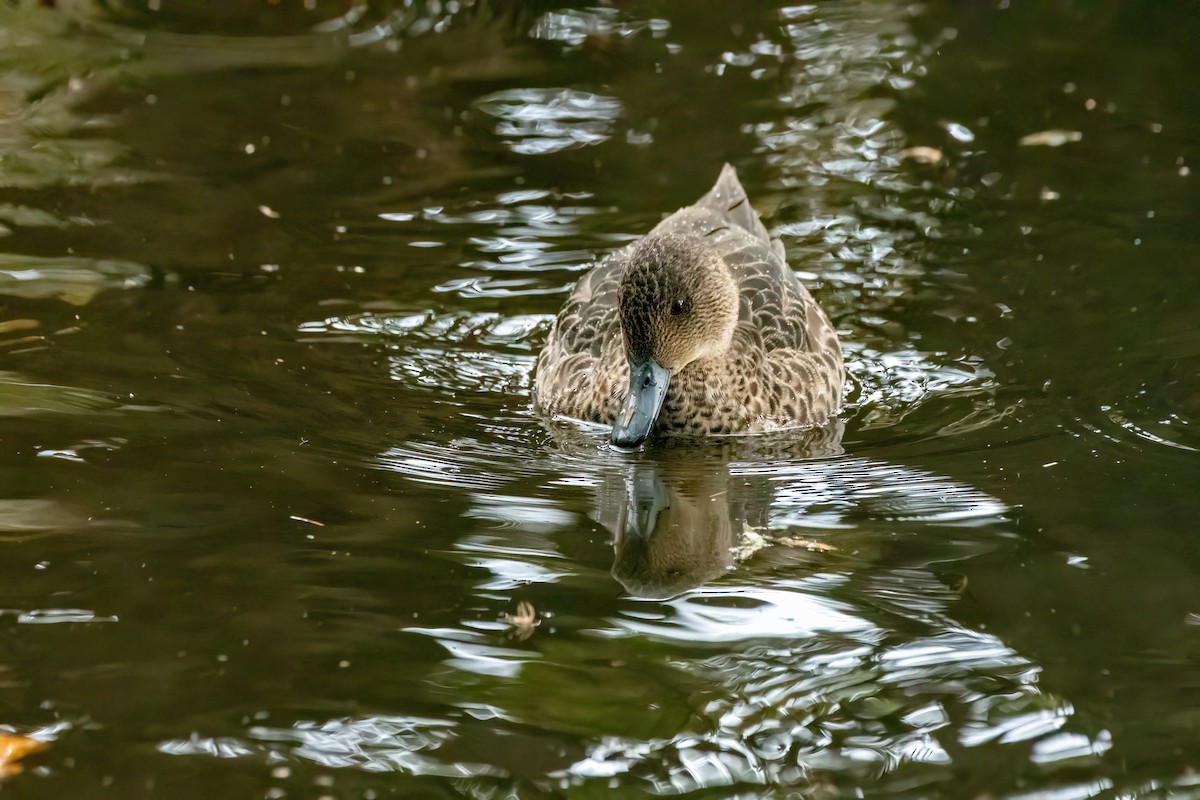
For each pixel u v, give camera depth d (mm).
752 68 19656
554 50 20266
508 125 18031
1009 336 13328
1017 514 10430
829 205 16016
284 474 10906
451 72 19562
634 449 11961
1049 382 12484
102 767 7699
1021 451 11406
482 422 12156
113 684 8383
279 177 16547
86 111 18062
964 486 10914
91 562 9602
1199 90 18500
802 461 11641
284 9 21516
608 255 14078
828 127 17906
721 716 8273
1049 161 16828
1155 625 9078
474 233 15430
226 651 8719
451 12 21484
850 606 9367
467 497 10789
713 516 10625
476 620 9125
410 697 8359
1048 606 9297
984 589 9523
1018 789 7699
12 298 13617
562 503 10805
